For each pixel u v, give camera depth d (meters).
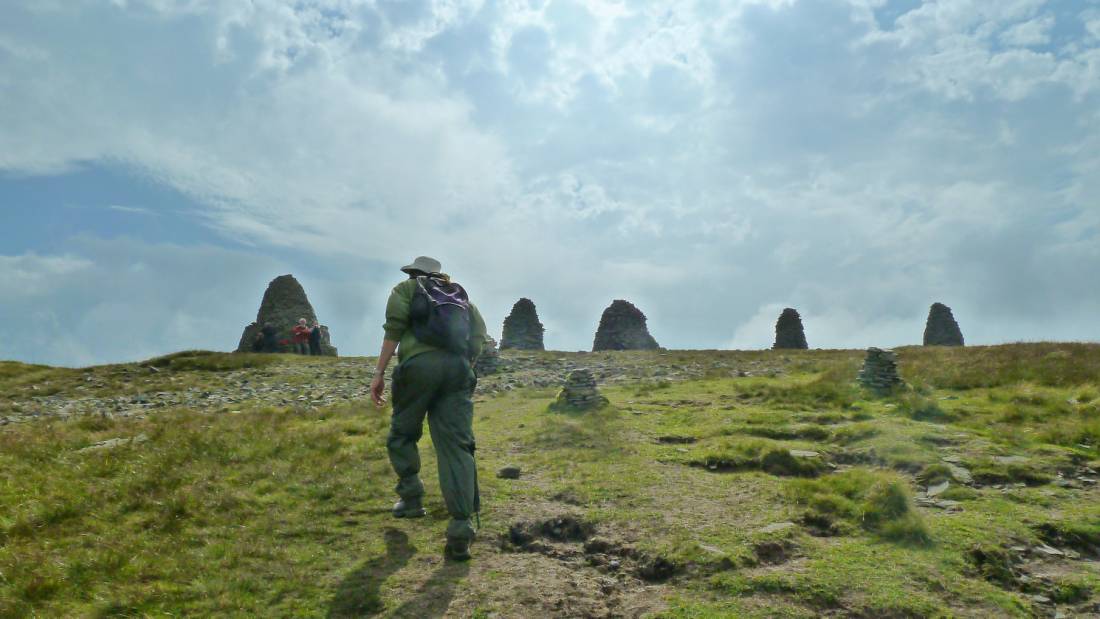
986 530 6.29
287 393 20.73
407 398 5.91
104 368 27.50
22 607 4.75
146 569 5.42
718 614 4.81
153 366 27.66
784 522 6.37
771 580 5.21
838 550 5.85
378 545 5.99
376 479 7.64
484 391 17.95
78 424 11.13
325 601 5.03
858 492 7.05
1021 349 20.41
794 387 14.62
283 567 5.52
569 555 5.96
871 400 13.34
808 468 8.45
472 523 6.41
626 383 19.34
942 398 13.69
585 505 6.96
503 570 5.52
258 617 4.81
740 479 7.81
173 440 9.27
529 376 21.83
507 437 10.27
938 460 8.56
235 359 28.69
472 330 6.17
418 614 4.82
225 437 9.46
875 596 5.02
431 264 6.39
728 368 23.30
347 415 13.23
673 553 5.68
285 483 7.57
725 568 5.45
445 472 5.75
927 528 6.17
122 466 8.03
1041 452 9.04
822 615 4.84
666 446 9.55
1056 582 5.48
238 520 6.50
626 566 5.68
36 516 6.32
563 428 10.36
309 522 6.48
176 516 6.52
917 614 4.84
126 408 18.81
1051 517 6.73
